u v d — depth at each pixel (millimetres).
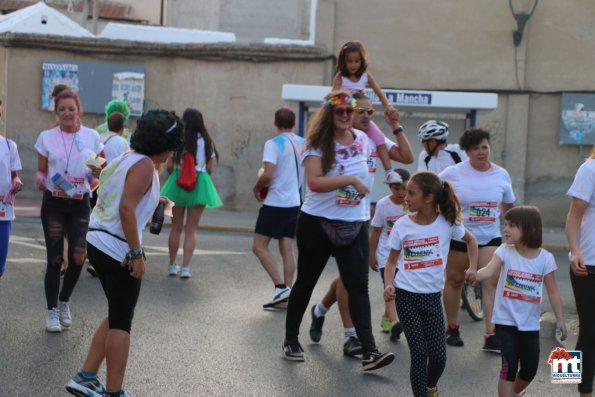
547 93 21391
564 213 21469
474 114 18422
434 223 6500
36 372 6863
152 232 6195
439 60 21625
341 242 7273
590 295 6219
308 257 7465
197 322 8891
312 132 7191
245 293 10531
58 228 8227
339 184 6988
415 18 21641
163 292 10328
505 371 6379
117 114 10969
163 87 22219
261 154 22094
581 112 21219
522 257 6449
